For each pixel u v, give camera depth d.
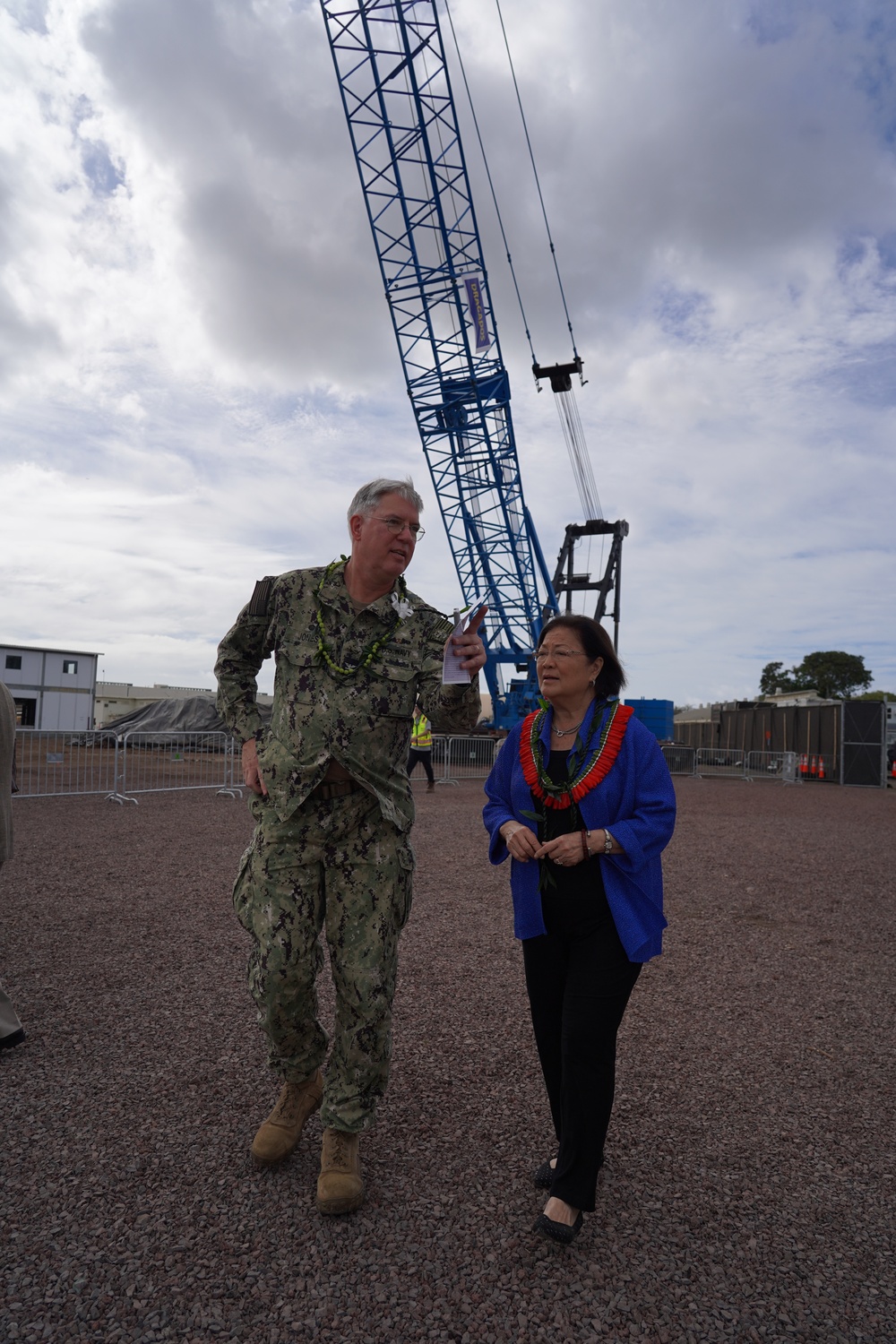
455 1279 1.79
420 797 12.97
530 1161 2.29
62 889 5.52
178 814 9.91
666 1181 2.21
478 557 24.22
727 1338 1.63
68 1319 1.63
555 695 2.16
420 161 20.94
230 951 4.17
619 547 28.66
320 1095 2.35
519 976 3.93
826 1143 2.44
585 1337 1.63
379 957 2.14
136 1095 2.62
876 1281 1.82
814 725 24.12
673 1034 3.28
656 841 1.99
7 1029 2.94
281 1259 1.84
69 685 40.62
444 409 22.72
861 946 4.71
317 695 2.14
